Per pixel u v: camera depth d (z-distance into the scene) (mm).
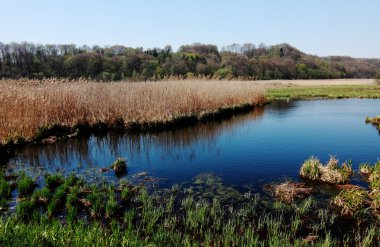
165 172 9141
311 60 99062
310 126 16469
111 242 4836
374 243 5250
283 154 10992
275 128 15969
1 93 12578
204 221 6031
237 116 19984
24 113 12688
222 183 8188
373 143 12539
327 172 8320
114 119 15273
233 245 5191
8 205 6621
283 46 113375
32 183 7859
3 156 10789
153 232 5543
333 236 5508
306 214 6348
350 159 9633
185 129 15523
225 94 21672
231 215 6320
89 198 6820
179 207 6703
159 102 16219
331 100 30906
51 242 4730
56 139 12898
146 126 15109
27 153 11172
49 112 13734
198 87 20172
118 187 7859
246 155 10891
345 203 6512
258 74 74875
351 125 16672
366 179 8320
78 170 9359
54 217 6105
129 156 10945
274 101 30297
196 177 8672
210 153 11211
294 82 61156
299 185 7812
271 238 5344
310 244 5234
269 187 7867
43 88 15133
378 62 131500
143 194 7062
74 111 14562
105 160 10461
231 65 65688
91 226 5660
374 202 6520
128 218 6070
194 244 5074
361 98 32750
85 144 12586
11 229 4898
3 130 11500
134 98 16328
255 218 6199
